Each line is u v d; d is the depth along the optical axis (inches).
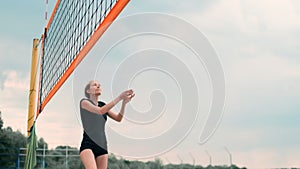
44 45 353.7
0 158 768.3
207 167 494.9
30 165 329.4
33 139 330.6
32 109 393.4
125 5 158.9
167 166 523.5
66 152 617.6
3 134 1025.5
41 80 346.6
